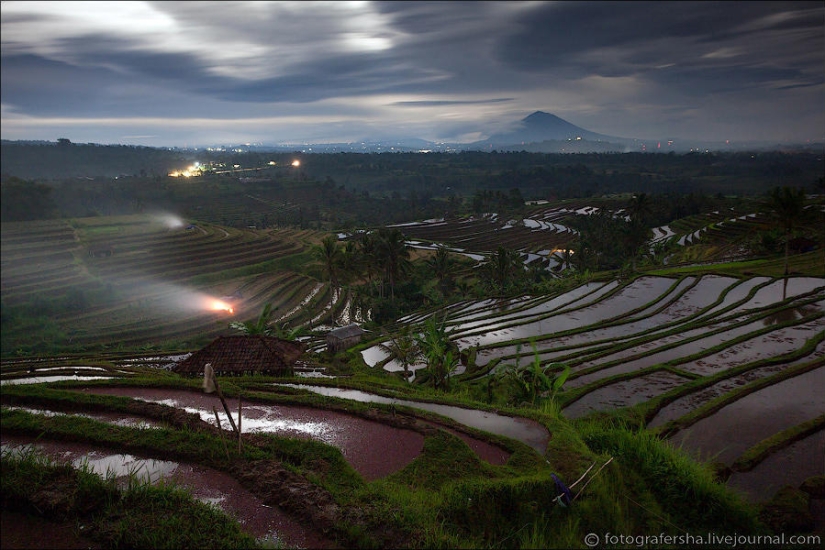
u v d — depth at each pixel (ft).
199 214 423.64
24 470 23.86
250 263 246.06
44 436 31.37
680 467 31.65
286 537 21.26
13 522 21.29
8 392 40.19
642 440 35.19
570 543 23.39
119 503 22.38
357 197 608.19
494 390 62.23
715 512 28.40
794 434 45.83
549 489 27.30
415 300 210.79
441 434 34.63
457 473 29.76
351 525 21.58
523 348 93.45
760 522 28.96
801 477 39.29
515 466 31.07
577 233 362.33
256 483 25.16
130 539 20.10
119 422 35.81
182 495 23.16
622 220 303.48
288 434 36.19
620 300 130.21
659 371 71.36
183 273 205.98
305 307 197.77
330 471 27.76
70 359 107.34
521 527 24.48
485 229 397.80
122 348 128.88
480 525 24.52
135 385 48.26
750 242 194.18
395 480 28.63
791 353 72.38
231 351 77.46
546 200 590.96
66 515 21.44
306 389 49.34
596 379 71.00
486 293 195.31
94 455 29.25
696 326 95.20
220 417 39.88
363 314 186.60
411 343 84.84
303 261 267.18
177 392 47.09
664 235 306.35
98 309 132.98
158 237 192.85
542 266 278.05
